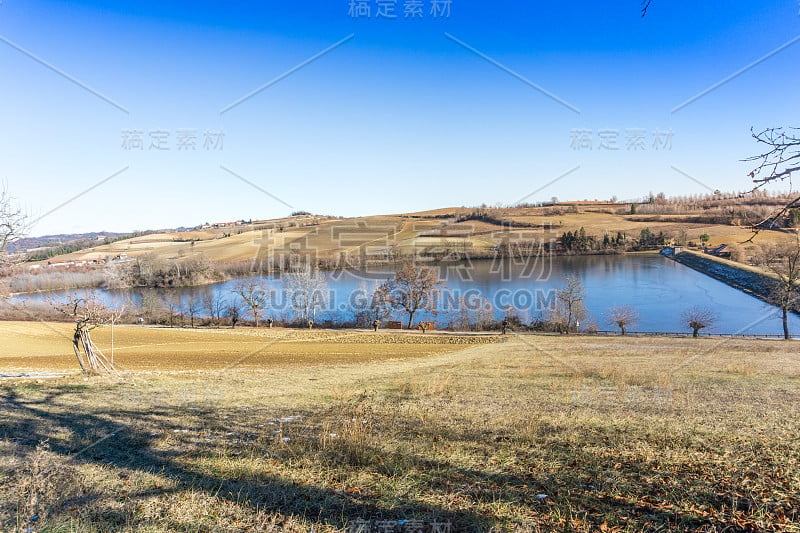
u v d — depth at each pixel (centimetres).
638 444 743
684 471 603
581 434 819
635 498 521
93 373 1839
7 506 514
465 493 550
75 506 516
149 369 2423
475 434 820
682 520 463
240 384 1617
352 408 1095
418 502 526
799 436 794
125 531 459
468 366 2219
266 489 566
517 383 1557
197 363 2798
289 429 867
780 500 502
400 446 738
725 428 860
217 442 779
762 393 1312
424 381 1608
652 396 1262
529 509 503
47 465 652
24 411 1040
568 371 1891
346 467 643
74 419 961
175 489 568
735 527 447
